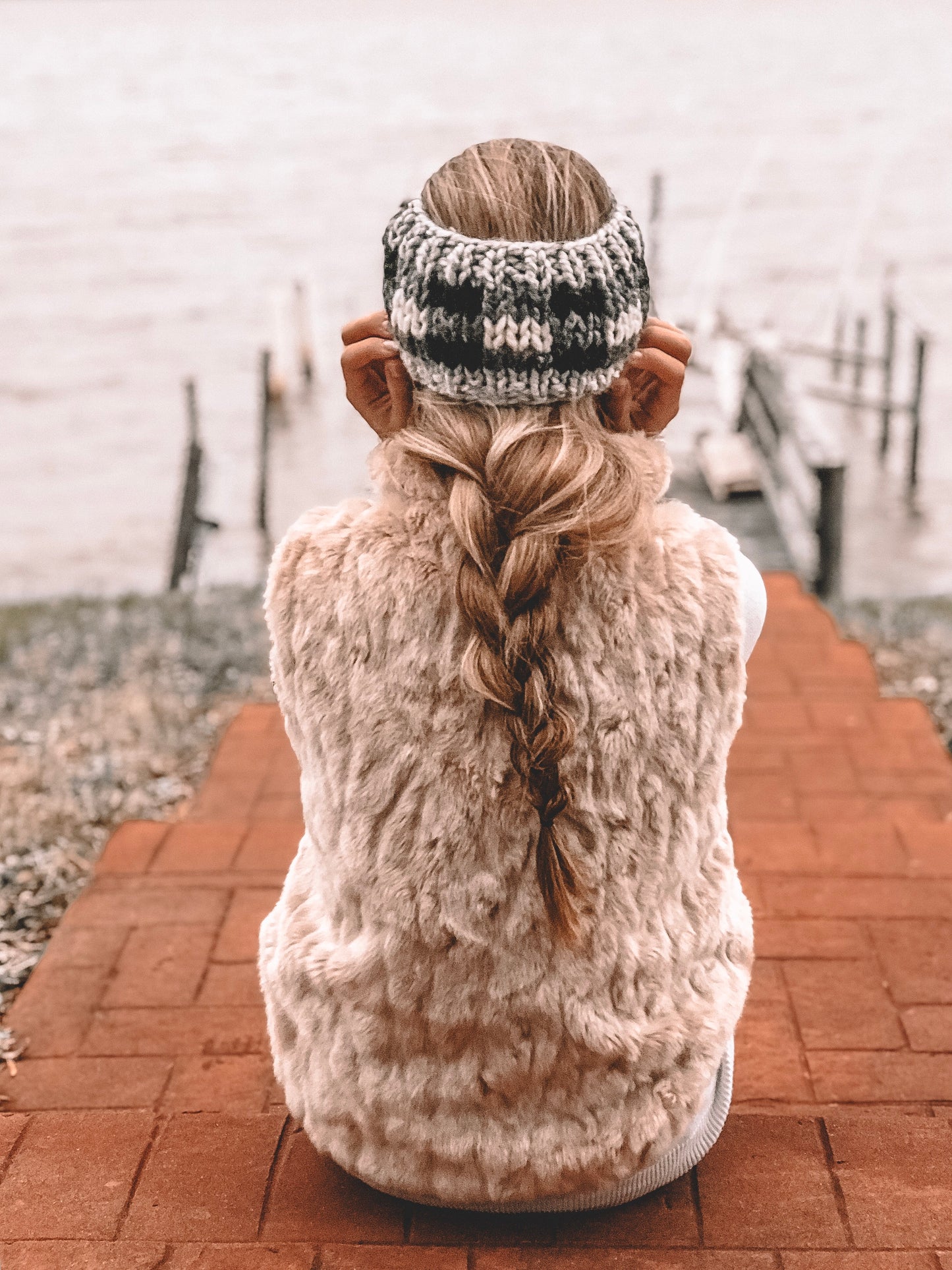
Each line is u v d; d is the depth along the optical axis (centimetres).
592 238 100
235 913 244
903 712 369
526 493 100
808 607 465
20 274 1280
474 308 97
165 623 624
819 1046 199
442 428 104
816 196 1326
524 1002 116
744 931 128
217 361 1203
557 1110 123
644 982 119
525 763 105
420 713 108
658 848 114
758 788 331
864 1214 138
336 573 110
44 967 229
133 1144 154
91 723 463
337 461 1127
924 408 1100
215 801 338
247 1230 139
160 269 1306
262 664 549
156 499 1080
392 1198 143
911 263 1234
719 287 1213
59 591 980
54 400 1156
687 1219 138
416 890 113
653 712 108
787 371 1007
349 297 1262
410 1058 122
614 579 106
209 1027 213
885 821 275
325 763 113
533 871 112
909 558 966
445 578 107
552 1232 137
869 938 225
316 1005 125
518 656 102
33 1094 199
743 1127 154
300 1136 154
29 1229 140
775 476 968
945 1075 192
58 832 350
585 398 104
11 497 1074
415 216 102
